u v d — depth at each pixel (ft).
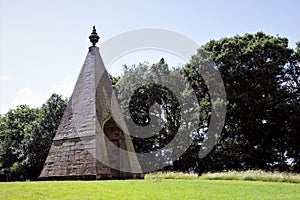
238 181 50.65
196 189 35.78
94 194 29.37
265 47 102.32
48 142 98.37
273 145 101.76
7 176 94.68
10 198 26.78
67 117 50.96
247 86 103.40
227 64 104.68
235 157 101.30
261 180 54.24
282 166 98.99
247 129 101.19
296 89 103.55
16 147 106.32
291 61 104.99
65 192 30.45
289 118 97.66
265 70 100.17
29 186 35.37
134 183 40.06
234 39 108.78
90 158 46.06
